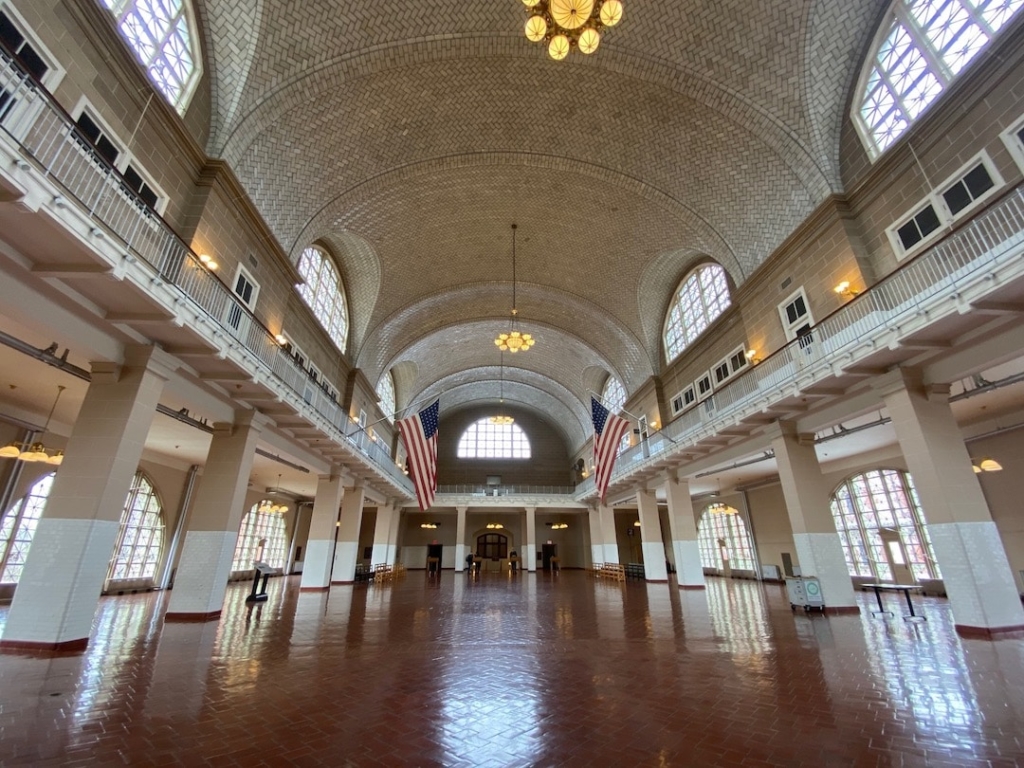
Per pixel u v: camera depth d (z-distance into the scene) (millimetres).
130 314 6504
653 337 19266
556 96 12195
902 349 7598
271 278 11109
